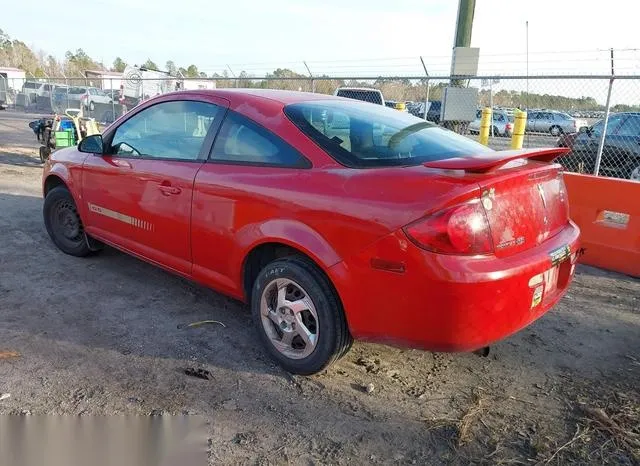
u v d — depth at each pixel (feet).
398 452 8.34
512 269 8.38
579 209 17.99
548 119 50.19
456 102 34.22
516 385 10.41
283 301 10.16
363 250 8.70
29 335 11.34
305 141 10.14
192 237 11.66
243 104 11.38
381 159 9.64
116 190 13.57
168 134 12.68
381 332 8.87
